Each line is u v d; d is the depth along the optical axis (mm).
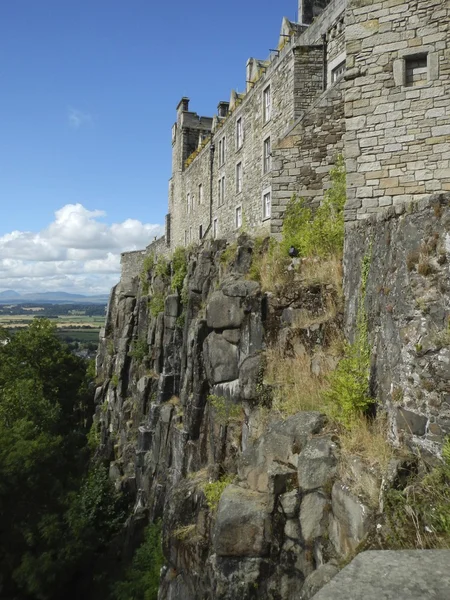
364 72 10328
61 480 28781
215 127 31562
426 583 2473
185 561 10664
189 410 16688
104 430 33406
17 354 41156
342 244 12086
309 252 13008
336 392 8438
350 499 6625
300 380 10055
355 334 9523
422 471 6359
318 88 18797
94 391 42656
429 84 9812
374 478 6559
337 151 14250
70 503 26000
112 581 21438
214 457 12766
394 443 7137
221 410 12898
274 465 8414
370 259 8938
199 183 34438
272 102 21266
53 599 22969
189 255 24625
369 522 6113
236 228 26766
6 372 39000
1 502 24234
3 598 22641
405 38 9984
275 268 13000
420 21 9867
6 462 24797
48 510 25312
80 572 24234
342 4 17219
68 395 42688
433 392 6566
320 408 8992
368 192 10328
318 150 14438
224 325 13219
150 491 22406
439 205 6836
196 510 11648
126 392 31547
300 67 18766
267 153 22172
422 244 7027
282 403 9750
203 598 9344
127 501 26688
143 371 28469
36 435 29188
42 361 41812
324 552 7027
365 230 9453
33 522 24391
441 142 9734
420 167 9906
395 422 7180
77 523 24281
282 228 14602
